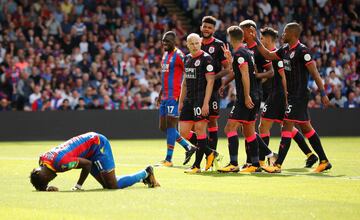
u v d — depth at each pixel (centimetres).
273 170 3394
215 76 3534
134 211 2280
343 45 8156
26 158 4366
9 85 6694
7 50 6912
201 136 3416
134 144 5788
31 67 6806
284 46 3438
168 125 3841
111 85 6944
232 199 2525
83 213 2244
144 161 4147
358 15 8456
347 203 2442
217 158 3447
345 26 8381
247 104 3328
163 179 3139
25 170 3572
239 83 3356
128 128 6681
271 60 3503
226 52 3569
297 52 3381
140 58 7306
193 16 8200
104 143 2772
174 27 7788
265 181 3056
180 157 4400
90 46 7219
